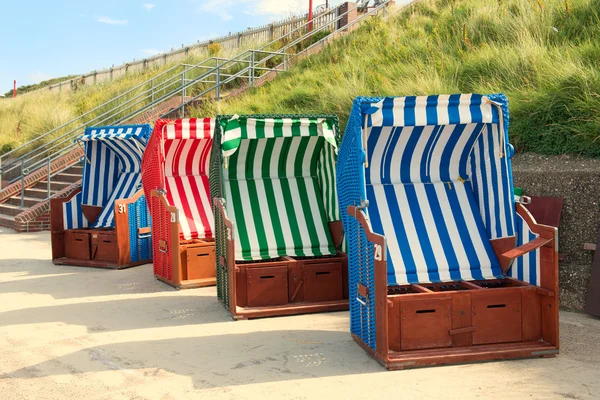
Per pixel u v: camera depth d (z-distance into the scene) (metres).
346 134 5.05
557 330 4.53
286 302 6.21
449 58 10.69
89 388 4.12
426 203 5.52
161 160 7.65
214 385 4.12
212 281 7.53
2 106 25.27
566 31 9.60
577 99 7.02
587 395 3.78
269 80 15.98
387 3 18.83
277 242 6.65
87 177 9.84
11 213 14.55
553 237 4.52
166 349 4.96
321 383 4.11
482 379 4.11
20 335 5.45
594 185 5.85
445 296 4.55
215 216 6.66
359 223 4.82
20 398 3.97
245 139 6.80
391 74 11.12
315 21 22.02
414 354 4.43
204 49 25.91
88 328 5.64
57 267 8.98
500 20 11.23
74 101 23.97
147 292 7.20
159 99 16.77
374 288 4.49
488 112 4.82
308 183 7.15
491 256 5.28
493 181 5.27
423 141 5.49
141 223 9.08
